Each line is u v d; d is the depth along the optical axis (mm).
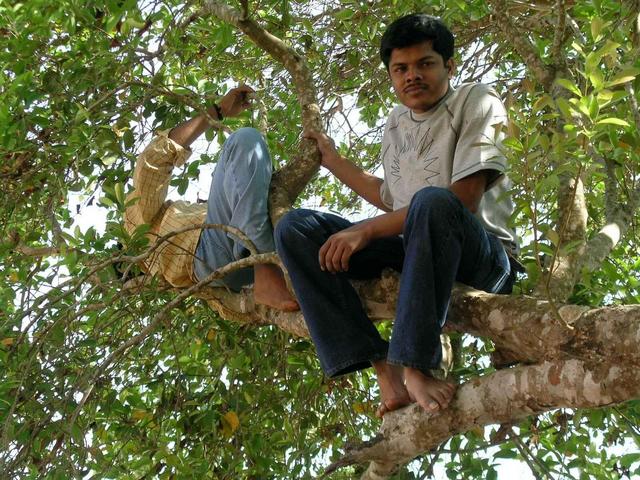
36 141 4039
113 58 4129
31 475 3451
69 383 3752
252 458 4035
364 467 3922
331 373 2803
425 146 3115
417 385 2566
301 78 3992
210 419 3967
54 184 4055
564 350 2320
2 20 4102
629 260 4305
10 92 3953
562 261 3021
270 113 5148
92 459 3730
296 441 4113
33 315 3807
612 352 2234
